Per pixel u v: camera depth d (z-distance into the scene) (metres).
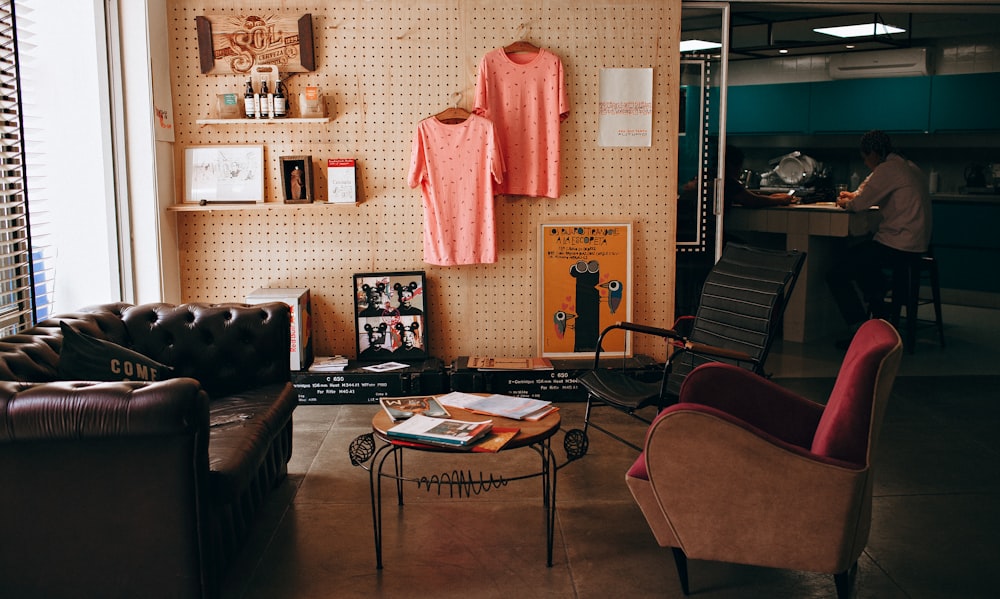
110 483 2.57
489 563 3.12
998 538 3.35
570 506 3.63
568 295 5.39
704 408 2.65
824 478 2.59
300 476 3.97
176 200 5.22
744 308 4.15
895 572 3.07
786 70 9.38
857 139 9.32
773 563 2.70
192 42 5.12
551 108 5.15
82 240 4.59
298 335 5.04
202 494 2.64
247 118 5.06
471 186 5.14
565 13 5.20
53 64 4.22
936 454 4.31
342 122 5.21
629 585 2.96
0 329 3.68
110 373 3.10
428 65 5.18
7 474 2.55
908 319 6.73
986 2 5.59
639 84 5.28
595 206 5.37
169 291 5.14
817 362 6.33
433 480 3.03
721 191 5.69
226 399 3.70
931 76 8.51
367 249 5.32
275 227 5.29
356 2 5.12
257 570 3.06
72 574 2.62
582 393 5.14
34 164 3.93
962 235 8.64
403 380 5.04
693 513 2.72
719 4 5.48
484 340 5.45
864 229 6.98
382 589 2.93
